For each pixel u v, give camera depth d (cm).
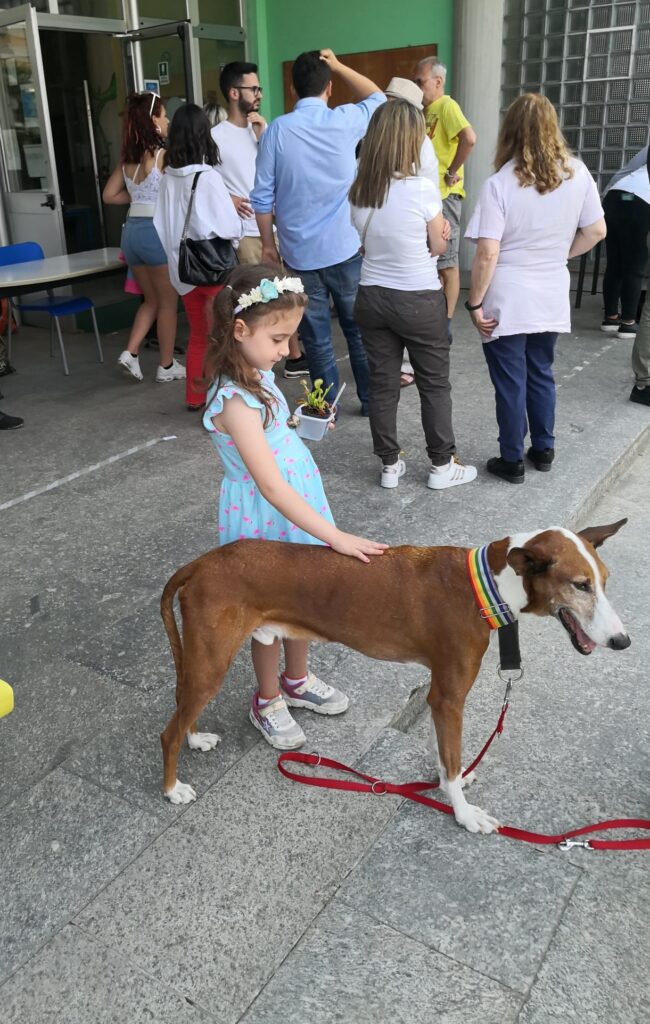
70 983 180
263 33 938
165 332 596
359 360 497
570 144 855
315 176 436
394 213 355
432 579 207
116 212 909
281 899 200
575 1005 174
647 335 497
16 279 546
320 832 219
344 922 194
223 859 211
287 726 249
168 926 193
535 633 320
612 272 659
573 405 523
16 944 189
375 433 405
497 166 372
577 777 244
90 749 250
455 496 404
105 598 331
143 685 279
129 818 224
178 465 458
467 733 265
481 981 180
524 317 378
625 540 389
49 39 827
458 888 203
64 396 587
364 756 246
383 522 378
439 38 850
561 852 213
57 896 201
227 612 210
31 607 326
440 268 640
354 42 900
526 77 843
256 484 212
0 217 797
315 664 289
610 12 779
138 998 177
